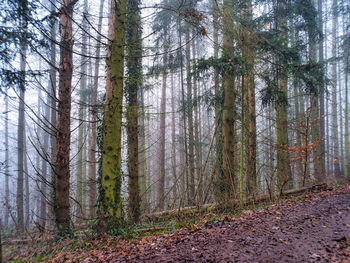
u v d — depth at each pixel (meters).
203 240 4.64
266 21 10.55
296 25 11.95
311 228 4.64
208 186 9.48
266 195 8.92
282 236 4.39
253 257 3.62
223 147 9.91
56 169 7.43
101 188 6.93
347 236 3.95
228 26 8.32
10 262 4.57
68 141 7.68
